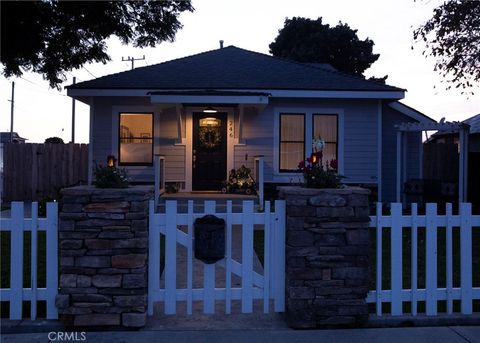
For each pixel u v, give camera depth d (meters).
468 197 15.38
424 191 13.74
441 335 4.80
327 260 4.95
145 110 13.68
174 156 13.80
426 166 16.98
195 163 13.81
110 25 12.26
